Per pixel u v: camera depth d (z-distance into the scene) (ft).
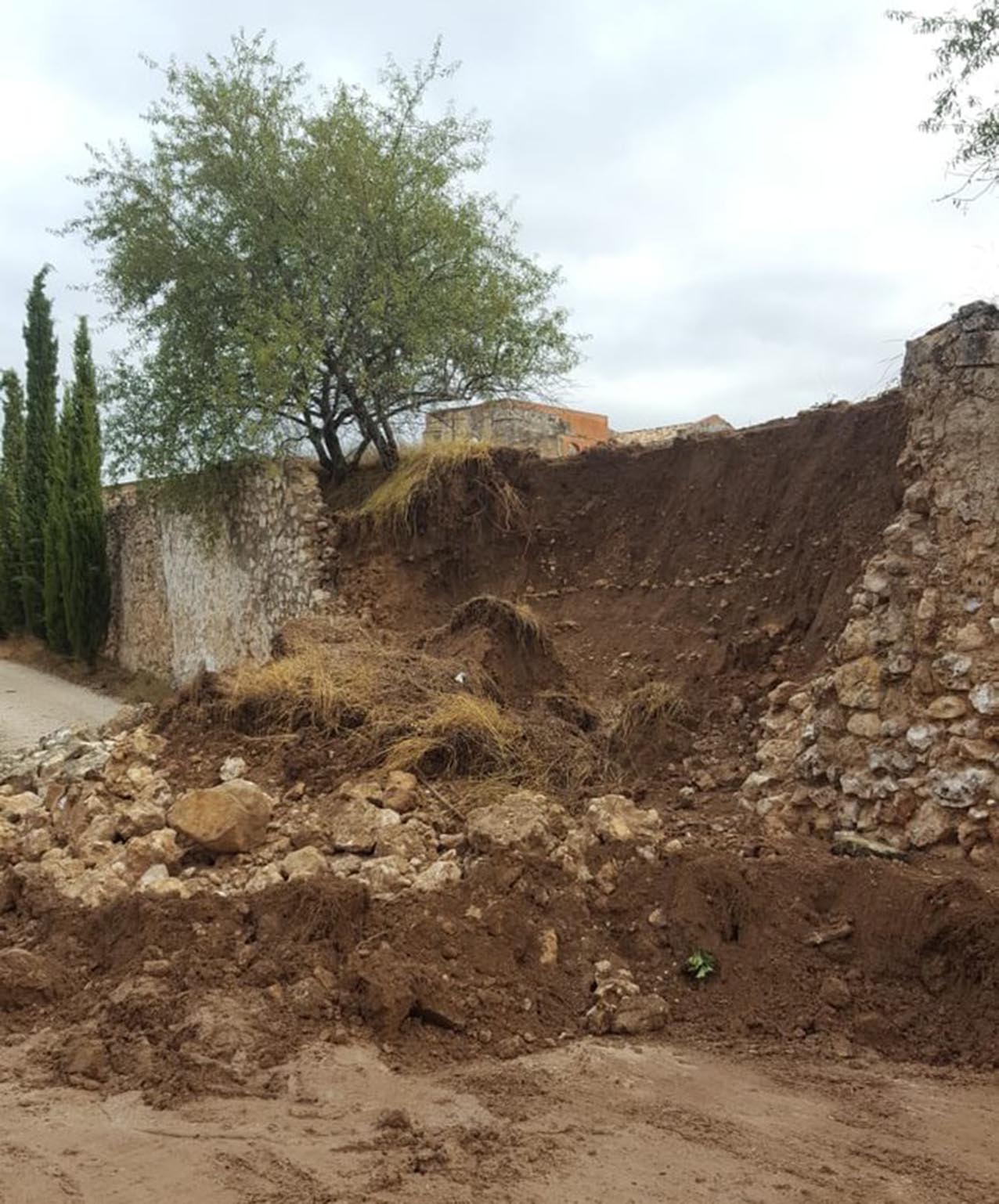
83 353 89.10
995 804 22.49
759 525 37.32
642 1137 15.03
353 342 51.93
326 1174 13.99
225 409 50.96
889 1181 13.78
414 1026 18.62
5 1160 14.60
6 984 20.01
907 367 25.96
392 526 47.32
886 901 20.30
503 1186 13.67
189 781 28.48
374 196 51.03
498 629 34.30
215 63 53.62
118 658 84.17
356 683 30.35
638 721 31.01
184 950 20.33
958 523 24.18
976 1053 17.78
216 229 53.11
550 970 20.18
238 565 56.18
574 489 45.27
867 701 24.76
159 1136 15.24
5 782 34.63
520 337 53.83
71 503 87.20
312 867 22.98
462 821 25.30
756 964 20.06
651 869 22.24
